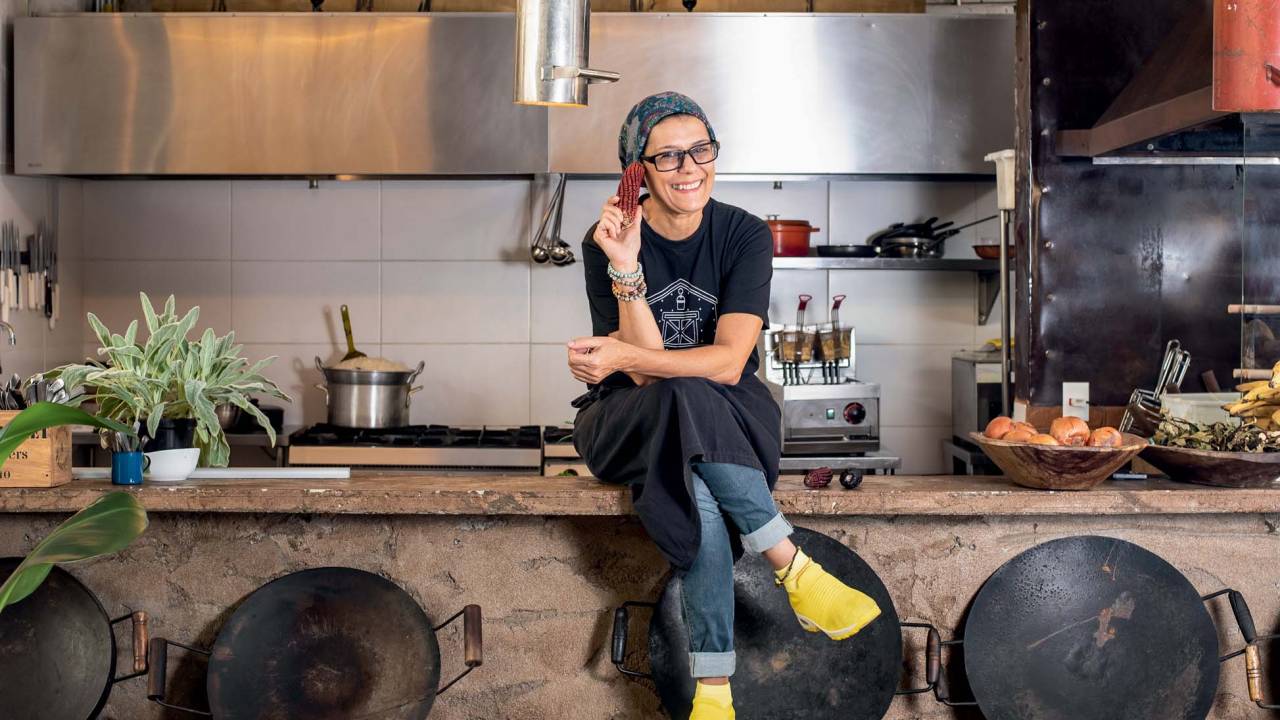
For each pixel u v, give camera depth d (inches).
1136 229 113.5
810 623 76.0
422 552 86.6
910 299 173.6
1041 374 113.7
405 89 154.1
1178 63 107.0
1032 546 87.0
